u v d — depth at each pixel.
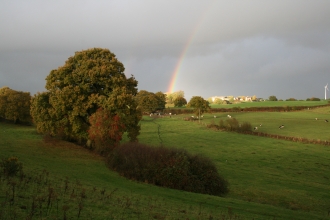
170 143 65.12
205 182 29.84
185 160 30.44
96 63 43.97
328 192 34.09
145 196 21.02
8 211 11.75
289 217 20.30
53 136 50.84
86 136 44.00
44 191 15.86
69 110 43.00
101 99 41.97
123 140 62.69
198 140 68.88
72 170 29.08
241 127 79.81
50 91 45.94
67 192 16.97
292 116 115.88
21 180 17.36
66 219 11.86
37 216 11.75
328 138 70.56
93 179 25.81
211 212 18.06
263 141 67.75
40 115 44.41
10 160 19.12
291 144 64.50
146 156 31.47
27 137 54.91
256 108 137.50
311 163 49.31
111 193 17.81
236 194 31.22
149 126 91.25
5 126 79.56
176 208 17.91
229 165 47.25
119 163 32.94
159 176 29.48
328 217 23.22
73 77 43.16
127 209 15.16
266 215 19.89
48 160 33.62
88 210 13.70
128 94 42.47
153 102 145.25
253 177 40.09
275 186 35.62
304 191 33.88
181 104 190.12
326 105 143.38
